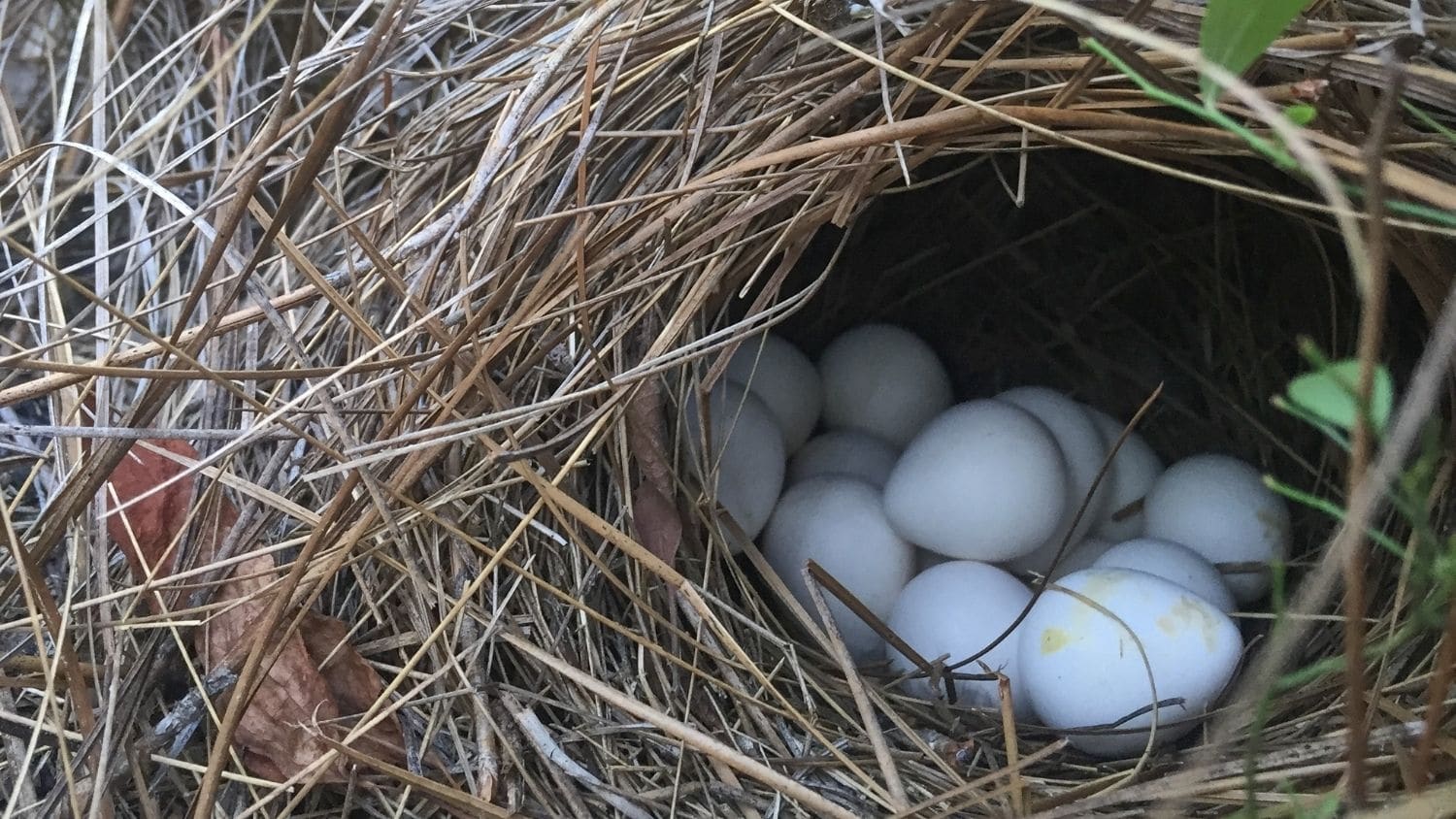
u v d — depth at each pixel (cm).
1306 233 22
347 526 17
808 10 17
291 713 16
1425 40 14
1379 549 19
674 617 19
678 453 19
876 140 16
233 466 18
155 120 17
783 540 21
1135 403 26
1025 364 27
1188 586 20
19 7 23
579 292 16
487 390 17
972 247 27
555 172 18
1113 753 18
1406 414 10
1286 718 18
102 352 20
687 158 17
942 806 17
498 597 18
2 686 16
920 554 22
